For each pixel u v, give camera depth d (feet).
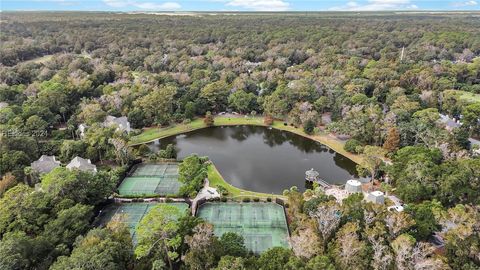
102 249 172.76
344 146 391.04
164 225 183.73
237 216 260.01
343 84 538.88
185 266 182.39
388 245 190.39
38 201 219.20
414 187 257.55
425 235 204.54
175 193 293.23
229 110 529.86
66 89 486.79
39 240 182.19
